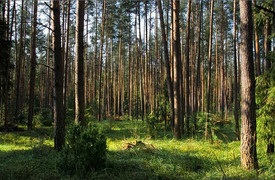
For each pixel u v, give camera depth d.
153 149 12.66
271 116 10.69
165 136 17.95
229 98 49.88
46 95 46.31
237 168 9.08
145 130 21.09
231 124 26.14
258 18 13.17
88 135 8.98
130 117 40.75
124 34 47.59
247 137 9.07
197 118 19.61
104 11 36.94
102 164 8.89
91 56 58.47
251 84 9.05
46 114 30.08
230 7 38.75
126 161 9.91
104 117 39.53
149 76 46.03
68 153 8.99
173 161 10.33
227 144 15.51
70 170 8.53
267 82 11.12
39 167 9.03
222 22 37.53
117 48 54.25
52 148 12.16
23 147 15.07
